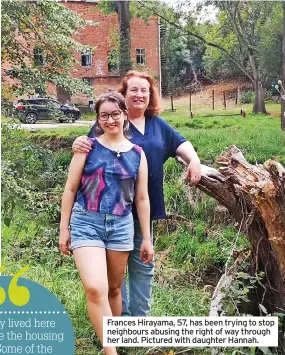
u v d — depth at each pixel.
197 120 7.14
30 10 5.89
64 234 3.08
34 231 5.33
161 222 5.88
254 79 7.24
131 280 3.53
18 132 5.97
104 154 3.03
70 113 6.77
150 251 3.27
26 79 6.00
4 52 5.98
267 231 3.44
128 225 3.09
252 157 6.28
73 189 3.06
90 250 2.98
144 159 3.14
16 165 5.40
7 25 5.81
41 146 6.38
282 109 6.79
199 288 4.82
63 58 6.13
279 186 3.27
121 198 3.04
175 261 5.40
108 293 3.29
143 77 3.45
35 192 5.02
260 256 3.64
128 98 3.42
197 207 5.89
